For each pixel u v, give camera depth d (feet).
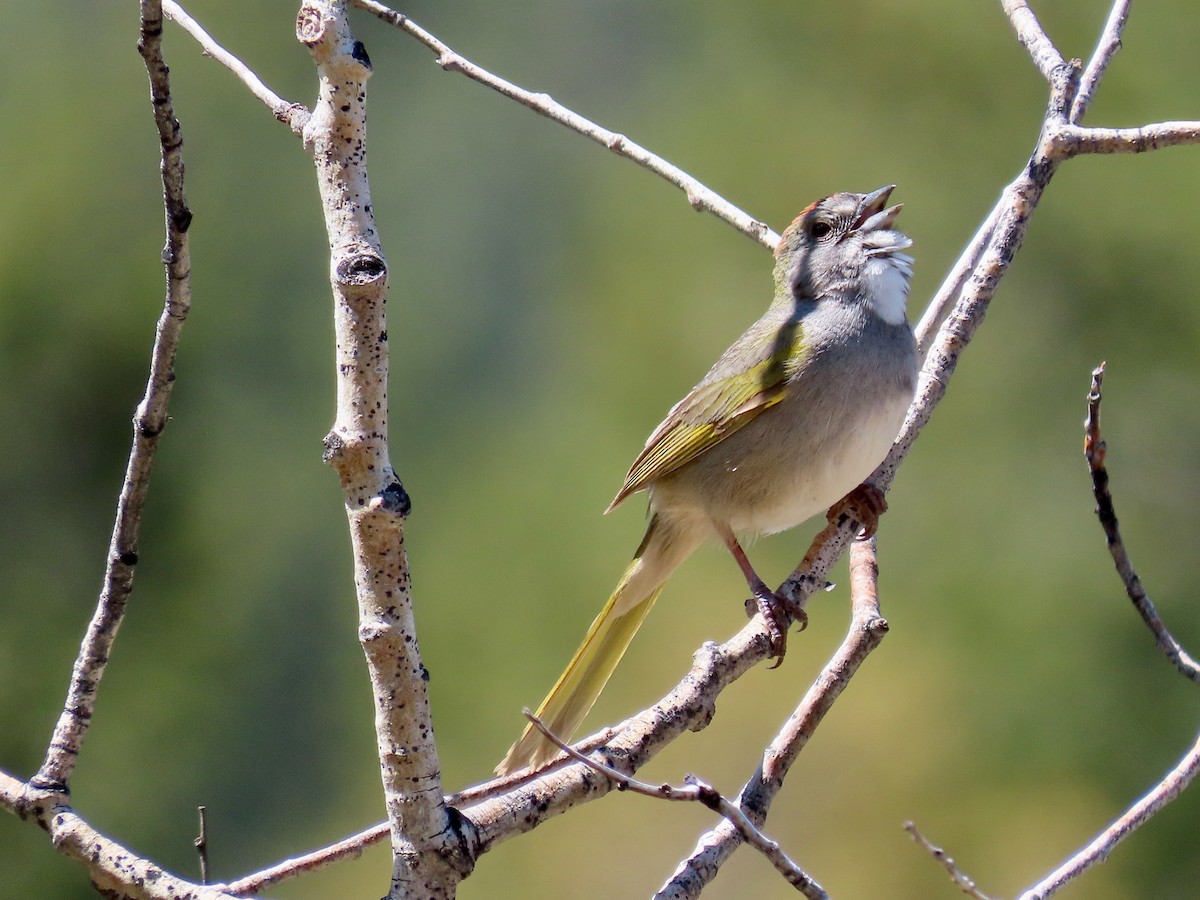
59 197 59.41
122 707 52.70
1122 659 46.47
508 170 71.31
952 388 49.78
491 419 64.75
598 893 45.34
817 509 22.25
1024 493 48.75
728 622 47.47
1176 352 48.75
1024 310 50.08
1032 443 49.24
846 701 46.83
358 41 12.34
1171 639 18.19
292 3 66.74
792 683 46.52
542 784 13.74
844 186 52.70
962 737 46.06
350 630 58.39
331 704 57.47
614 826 46.09
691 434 22.47
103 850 13.24
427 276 69.21
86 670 13.74
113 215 61.11
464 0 73.20
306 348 62.59
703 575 48.52
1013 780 45.55
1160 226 48.49
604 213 61.21
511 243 69.77
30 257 57.62
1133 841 44.68
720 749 46.21
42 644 52.60
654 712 14.84
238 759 54.90
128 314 57.41
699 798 12.66
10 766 50.88
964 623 47.14
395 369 66.54
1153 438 48.88
